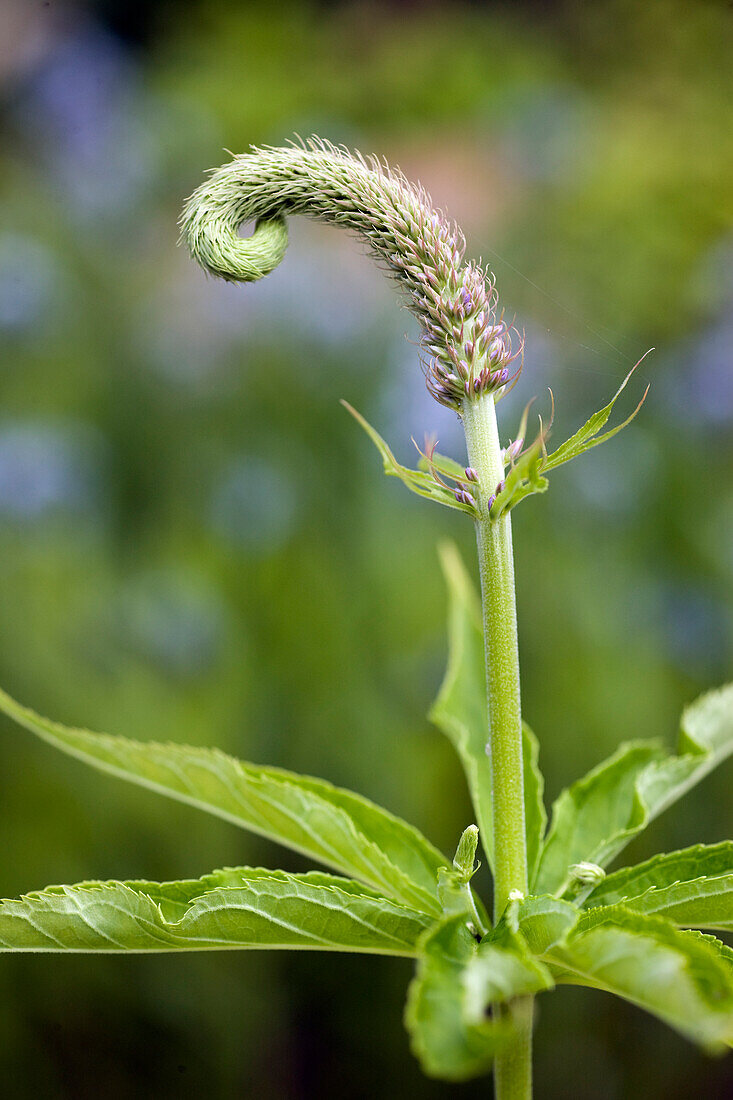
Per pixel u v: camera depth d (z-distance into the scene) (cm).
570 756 555
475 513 196
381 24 826
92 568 589
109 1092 495
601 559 621
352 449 633
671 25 764
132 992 499
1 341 642
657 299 664
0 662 523
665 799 242
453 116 759
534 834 237
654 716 570
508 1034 124
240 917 195
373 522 617
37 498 593
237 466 642
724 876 191
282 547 623
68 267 671
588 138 731
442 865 237
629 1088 527
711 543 625
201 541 632
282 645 598
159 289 678
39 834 508
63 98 740
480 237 656
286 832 231
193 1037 501
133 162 725
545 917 173
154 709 541
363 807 241
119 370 655
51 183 718
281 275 661
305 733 569
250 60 791
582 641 585
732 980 160
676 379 652
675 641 613
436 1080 521
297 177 206
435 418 617
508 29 812
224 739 550
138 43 839
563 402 621
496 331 197
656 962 142
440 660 585
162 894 209
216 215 208
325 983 527
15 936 198
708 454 648
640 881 214
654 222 680
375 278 666
